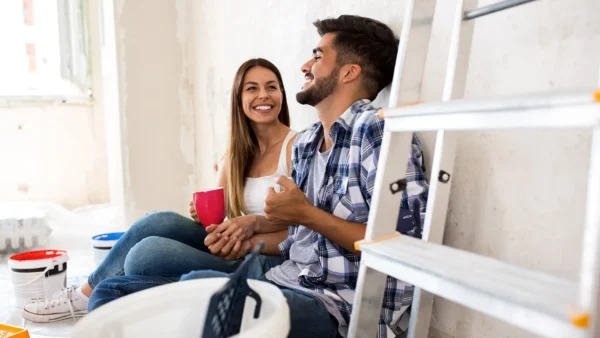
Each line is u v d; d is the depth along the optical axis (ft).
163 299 2.74
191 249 4.68
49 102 11.06
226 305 2.22
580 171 3.01
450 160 3.30
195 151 9.86
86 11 11.31
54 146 11.26
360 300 2.97
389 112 2.83
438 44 4.06
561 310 1.78
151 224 5.32
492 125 2.19
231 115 6.15
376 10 4.91
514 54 3.43
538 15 3.25
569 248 3.09
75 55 11.30
